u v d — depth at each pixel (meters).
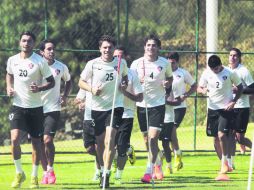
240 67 40.12
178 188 32.19
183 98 38.44
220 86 37.53
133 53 78.50
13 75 31.86
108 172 32.03
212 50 59.34
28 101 31.52
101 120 31.80
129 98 32.59
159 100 34.44
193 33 79.69
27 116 31.66
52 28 76.00
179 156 40.94
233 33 79.06
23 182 34.47
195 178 37.19
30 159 49.19
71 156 51.88
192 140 58.97
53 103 34.91
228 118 37.19
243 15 79.25
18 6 76.25
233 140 40.88
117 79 30.66
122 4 78.56
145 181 34.31
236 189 31.70
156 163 36.34
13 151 31.70
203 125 66.00
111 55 31.59
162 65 34.38
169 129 38.50
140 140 59.50
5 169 43.00
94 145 35.34
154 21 82.31
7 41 74.88
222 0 79.44
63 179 37.00
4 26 75.62
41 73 31.44
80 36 76.06
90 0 77.06
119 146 34.38
